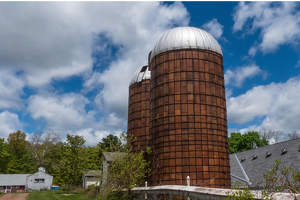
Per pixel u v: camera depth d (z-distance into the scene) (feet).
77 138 175.11
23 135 338.95
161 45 115.14
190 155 98.63
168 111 106.01
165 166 101.81
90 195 114.01
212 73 108.47
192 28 116.57
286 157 122.31
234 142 215.10
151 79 119.55
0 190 222.69
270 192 31.94
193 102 103.45
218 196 39.99
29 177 248.11
